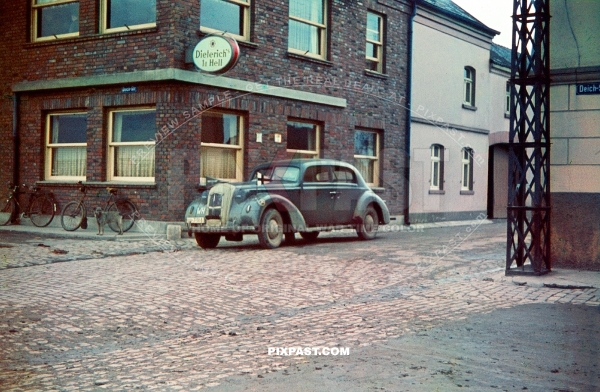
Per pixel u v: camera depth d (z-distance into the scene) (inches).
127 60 601.6
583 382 189.2
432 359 213.0
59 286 343.3
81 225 604.4
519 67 396.5
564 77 414.9
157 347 231.5
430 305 308.7
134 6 607.8
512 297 330.0
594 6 407.8
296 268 414.3
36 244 506.9
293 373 197.2
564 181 417.7
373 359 212.8
